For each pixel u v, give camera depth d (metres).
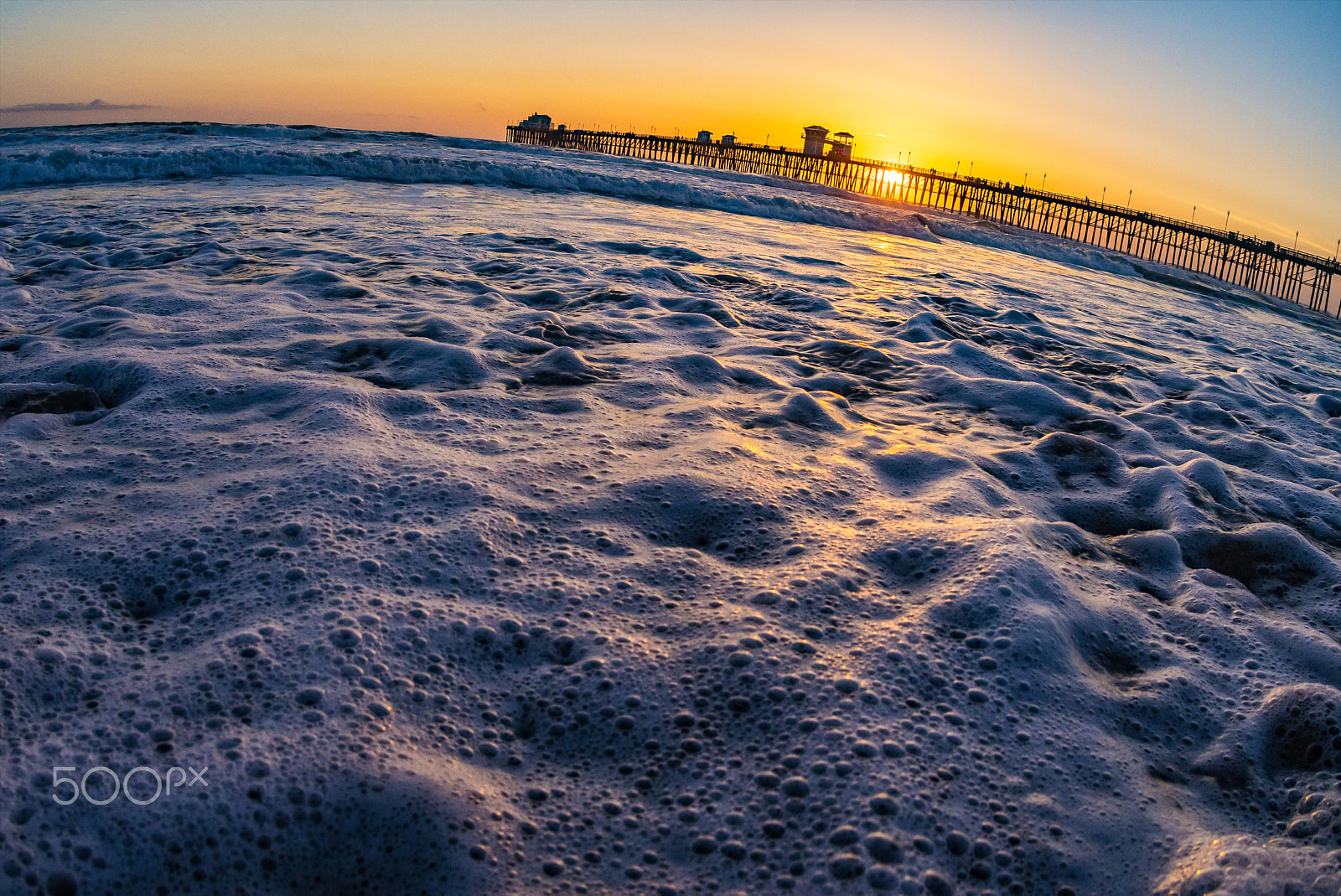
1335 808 1.33
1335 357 7.93
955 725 1.40
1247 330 8.70
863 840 1.16
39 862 1.00
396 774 1.20
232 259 5.17
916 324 4.88
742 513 2.06
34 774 1.09
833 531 2.02
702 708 1.40
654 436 2.55
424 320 3.77
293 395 2.59
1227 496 2.74
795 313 5.03
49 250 5.32
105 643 1.39
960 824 1.21
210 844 1.08
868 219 13.67
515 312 4.21
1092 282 10.98
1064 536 2.24
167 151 11.03
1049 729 1.44
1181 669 1.70
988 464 2.71
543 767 1.29
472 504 1.94
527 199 10.77
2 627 1.37
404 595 1.58
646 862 1.14
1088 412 3.49
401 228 7.10
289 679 1.33
